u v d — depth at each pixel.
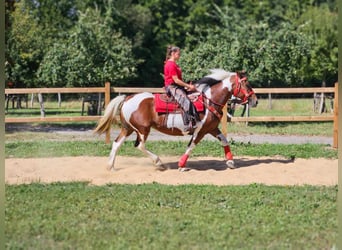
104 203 7.67
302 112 24.48
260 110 25.77
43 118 12.98
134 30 46.50
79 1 45.84
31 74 29.98
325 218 7.02
